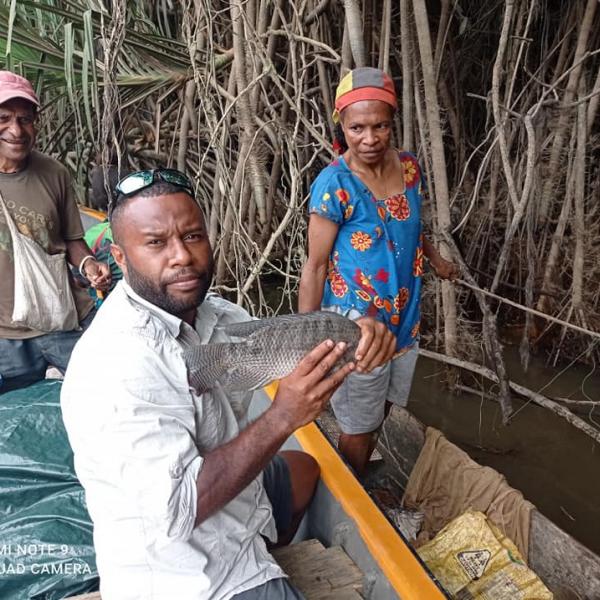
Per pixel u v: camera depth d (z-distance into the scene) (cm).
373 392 200
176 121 453
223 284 413
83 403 106
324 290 203
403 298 197
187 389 112
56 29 393
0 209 224
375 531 142
